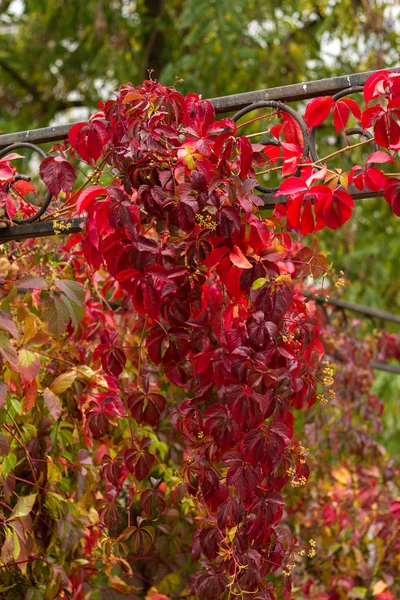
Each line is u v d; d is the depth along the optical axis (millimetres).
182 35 6992
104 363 1983
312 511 3391
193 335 1880
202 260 1760
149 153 1758
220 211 1729
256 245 1754
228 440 1811
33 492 2256
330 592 3406
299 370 1875
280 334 1793
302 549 1925
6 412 1987
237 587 1850
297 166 1782
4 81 7645
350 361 3602
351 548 3578
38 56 7422
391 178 1696
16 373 1996
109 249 1813
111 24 6785
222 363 1834
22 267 2447
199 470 1840
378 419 3717
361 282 6715
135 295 1820
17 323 2145
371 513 3555
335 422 3586
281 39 6512
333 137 6238
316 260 1913
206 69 6395
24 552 2055
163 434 2865
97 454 2488
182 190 1715
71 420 2428
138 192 1750
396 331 6848
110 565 2658
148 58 7043
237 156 1809
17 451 2299
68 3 6723
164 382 2934
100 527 2465
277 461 1794
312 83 1765
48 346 2430
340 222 1741
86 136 1858
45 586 2191
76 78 7355
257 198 1774
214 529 1857
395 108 1651
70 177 1872
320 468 3568
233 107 1855
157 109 1784
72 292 1912
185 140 1749
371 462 3713
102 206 1819
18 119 7480
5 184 1989
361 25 6254
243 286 1775
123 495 3006
